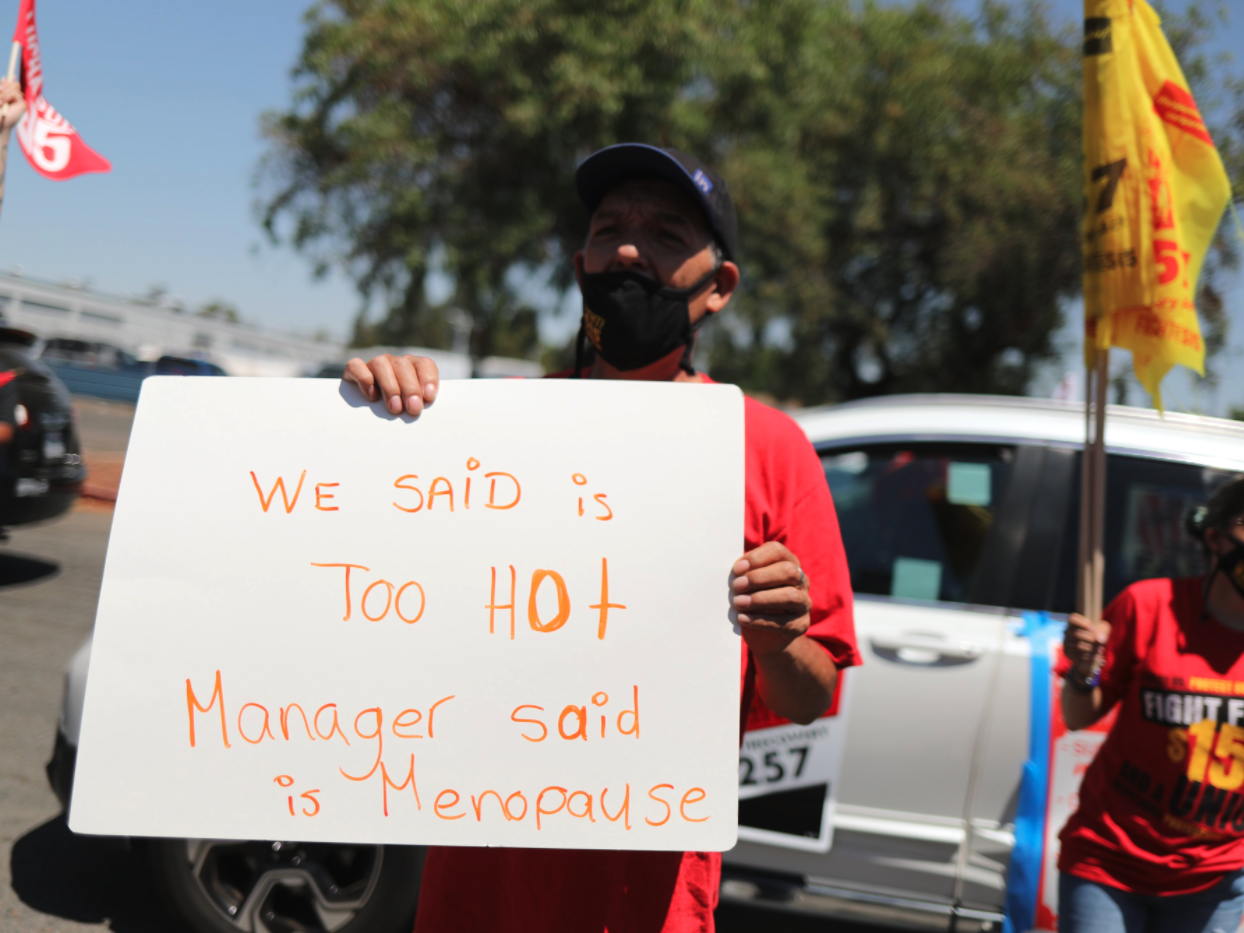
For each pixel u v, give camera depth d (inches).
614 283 58.2
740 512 50.3
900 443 112.0
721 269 60.8
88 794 47.9
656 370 61.1
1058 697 95.3
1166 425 106.4
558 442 51.3
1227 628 73.5
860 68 719.1
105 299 1473.9
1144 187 70.0
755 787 102.2
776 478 53.6
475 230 564.4
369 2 568.7
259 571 50.1
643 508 50.5
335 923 99.7
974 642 99.1
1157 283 69.1
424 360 53.1
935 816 97.4
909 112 689.0
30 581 273.6
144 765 48.3
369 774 48.7
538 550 50.3
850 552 110.5
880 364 856.9
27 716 172.9
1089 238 71.9
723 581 49.6
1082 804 77.9
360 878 100.0
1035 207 647.8
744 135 598.5
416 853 98.9
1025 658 97.5
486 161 554.9
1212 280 246.8
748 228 639.1
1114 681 76.9
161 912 114.8
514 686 49.3
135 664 48.9
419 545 50.5
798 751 101.2
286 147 578.2
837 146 722.8
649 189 58.5
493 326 629.3
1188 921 73.1
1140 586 77.7
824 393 944.9
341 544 50.4
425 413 51.9
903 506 110.5
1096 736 93.7
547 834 48.3
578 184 61.4
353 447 51.5
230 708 48.9
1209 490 101.5
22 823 134.3
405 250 573.0
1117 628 77.2
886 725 99.1
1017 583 102.6
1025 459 107.0
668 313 58.6
